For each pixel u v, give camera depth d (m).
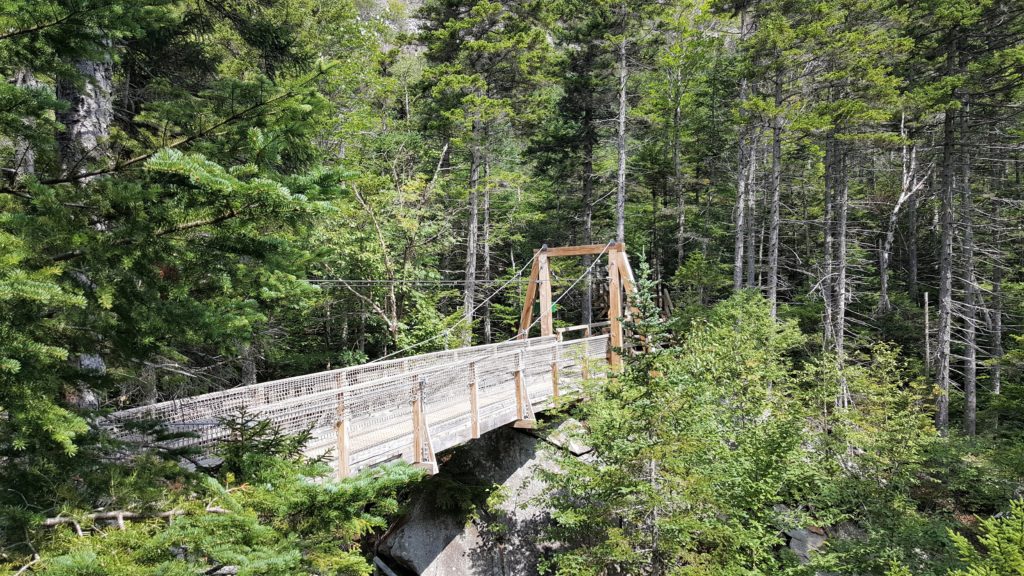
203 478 2.70
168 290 2.69
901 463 9.95
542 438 11.37
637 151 25.28
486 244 20.09
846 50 15.05
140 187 2.48
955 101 14.96
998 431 15.55
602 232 23.66
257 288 3.01
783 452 8.61
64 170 2.81
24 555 2.12
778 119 16.67
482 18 16.52
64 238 2.35
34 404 2.21
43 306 2.47
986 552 9.75
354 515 3.01
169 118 3.09
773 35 15.11
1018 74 15.55
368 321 16.31
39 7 2.41
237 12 7.96
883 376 11.16
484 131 18.06
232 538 2.43
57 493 2.47
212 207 2.66
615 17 18.34
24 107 2.47
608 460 7.91
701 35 19.33
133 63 7.09
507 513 10.83
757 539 7.85
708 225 22.19
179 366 7.00
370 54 18.56
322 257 3.12
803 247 25.97
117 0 2.58
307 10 15.31
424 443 7.38
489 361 9.51
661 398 7.20
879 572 8.59
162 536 2.28
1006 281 19.70
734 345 12.02
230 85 3.14
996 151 18.95
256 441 3.37
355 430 7.39
